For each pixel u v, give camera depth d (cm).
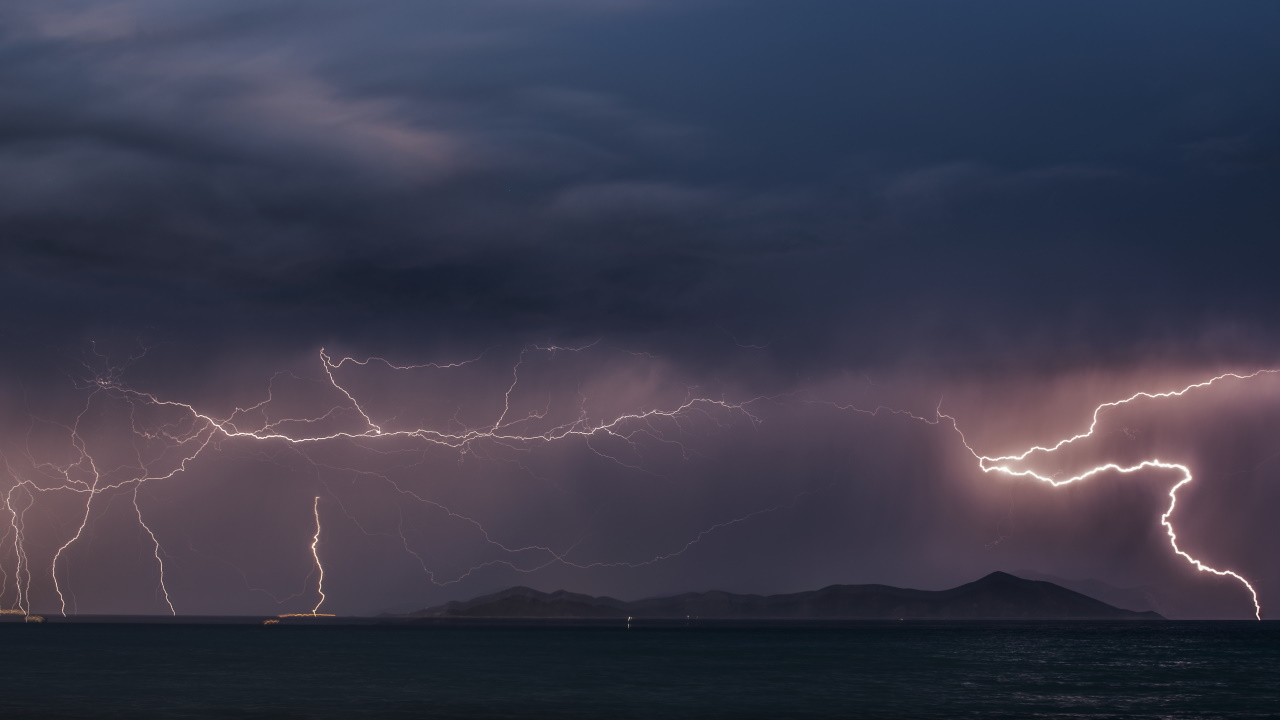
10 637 10406
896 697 4284
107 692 4391
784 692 4503
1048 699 4238
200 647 8388
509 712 3709
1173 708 3928
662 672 5709
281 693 4372
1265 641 10919
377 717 3541
